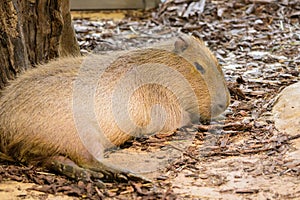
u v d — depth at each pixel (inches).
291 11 480.7
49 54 269.0
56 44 269.9
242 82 311.3
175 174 208.2
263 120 254.2
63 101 216.2
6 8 245.0
